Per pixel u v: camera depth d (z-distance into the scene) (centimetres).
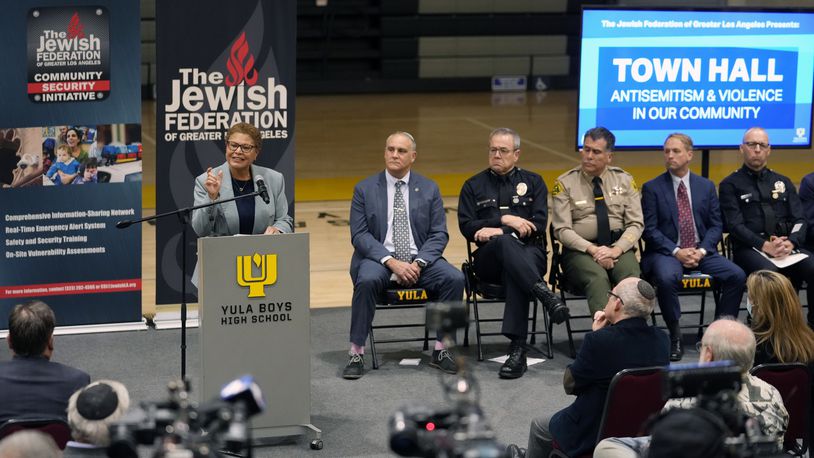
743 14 868
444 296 709
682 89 872
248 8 757
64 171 748
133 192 764
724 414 295
